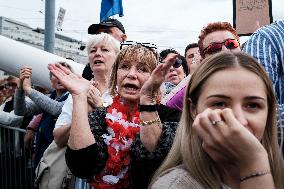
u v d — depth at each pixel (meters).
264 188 0.98
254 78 1.13
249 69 1.14
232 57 1.16
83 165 1.78
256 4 3.57
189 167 1.21
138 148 1.81
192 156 1.22
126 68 2.04
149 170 1.77
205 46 2.65
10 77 5.96
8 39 5.82
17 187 4.45
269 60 2.15
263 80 1.15
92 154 1.79
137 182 1.82
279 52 2.15
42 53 5.84
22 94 3.94
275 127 1.26
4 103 5.53
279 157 1.28
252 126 1.12
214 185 1.18
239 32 3.63
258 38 2.24
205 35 2.68
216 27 2.63
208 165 1.21
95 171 1.84
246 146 0.98
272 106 1.22
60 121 2.45
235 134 0.96
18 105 3.98
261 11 3.55
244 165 1.01
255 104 1.13
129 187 1.95
